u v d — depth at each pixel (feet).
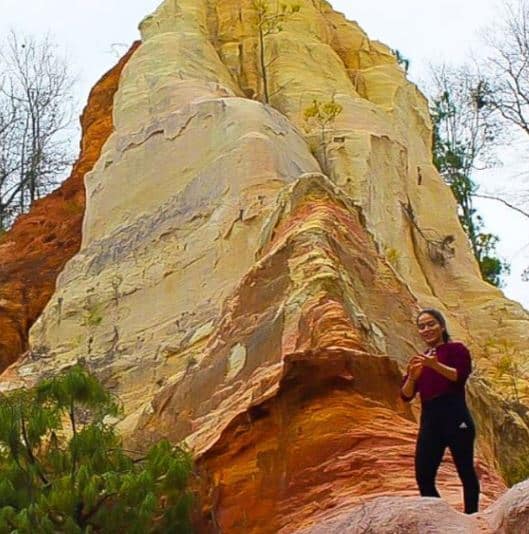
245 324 69.31
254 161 86.33
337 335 60.39
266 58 111.34
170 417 69.46
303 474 54.24
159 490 52.39
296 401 56.65
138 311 85.05
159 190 91.45
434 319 44.98
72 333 86.48
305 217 74.64
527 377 93.30
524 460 75.05
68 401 54.24
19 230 118.32
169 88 98.27
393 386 58.08
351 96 108.17
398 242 96.89
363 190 94.07
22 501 50.98
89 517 50.62
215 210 85.51
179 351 79.15
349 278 69.77
